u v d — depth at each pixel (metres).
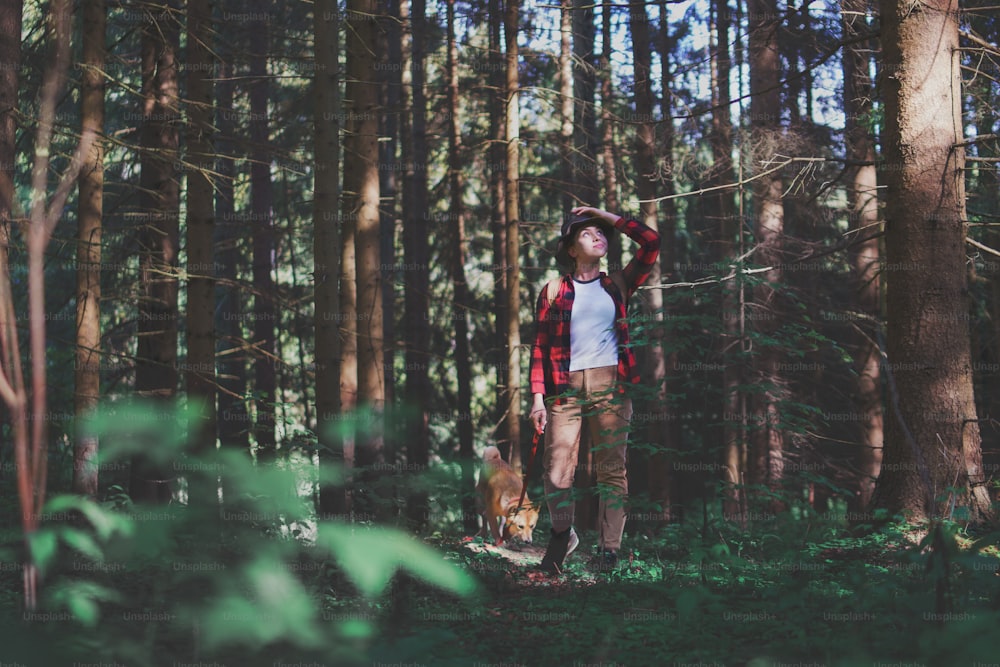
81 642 1.22
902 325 7.63
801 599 3.83
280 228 12.83
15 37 6.59
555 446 6.23
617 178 18.20
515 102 13.68
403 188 19.31
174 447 0.93
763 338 5.45
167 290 9.06
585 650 3.66
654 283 14.80
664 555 6.31
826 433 18.34
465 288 18.78
